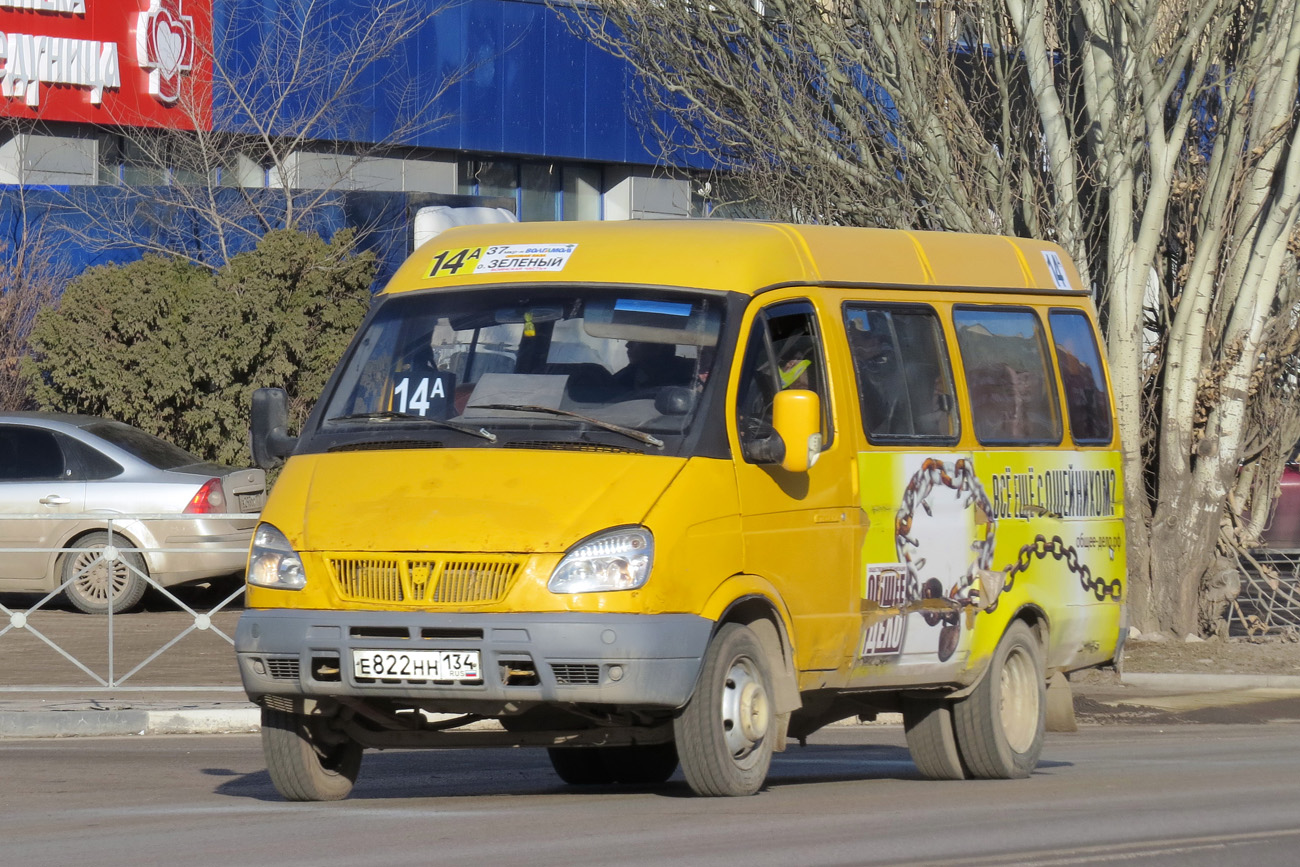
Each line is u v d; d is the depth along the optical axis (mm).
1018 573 23672
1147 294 46812
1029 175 43031
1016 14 41750
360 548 18359
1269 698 37125
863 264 22266
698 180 50531
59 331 50156
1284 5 42281
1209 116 45844
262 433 21281
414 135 69250
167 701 30609
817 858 15500
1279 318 45719
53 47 62531
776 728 19859
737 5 44562
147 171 65625
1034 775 23719
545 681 17734
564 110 73062
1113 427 26234
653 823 17641
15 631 38844
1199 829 17703
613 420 19141
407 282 21531
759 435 19781
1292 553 47344
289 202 59531
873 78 42844
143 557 41219
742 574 19047
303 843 16562
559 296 20469
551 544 17906
